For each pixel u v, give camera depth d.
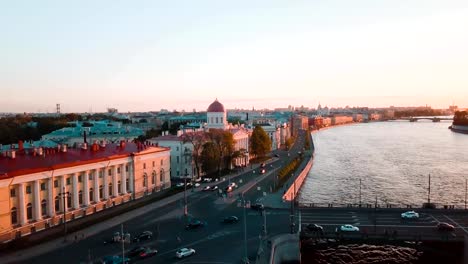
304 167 186.12
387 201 139.88
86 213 105.12
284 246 81.06
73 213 101.44
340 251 95.06
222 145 175.62
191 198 122.75
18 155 98.12
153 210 109.31
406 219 98.00
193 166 159.00
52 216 95.25
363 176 189.25
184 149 162.25
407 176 188.62
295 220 97.62
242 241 83.62
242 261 72.56
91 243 83.50
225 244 82.00
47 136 198.25
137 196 124.31
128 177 121.56
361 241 83.81
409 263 87.94
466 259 80.19
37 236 88.00
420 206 116.81
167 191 133.12
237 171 175.62
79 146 118.62
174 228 93.25
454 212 103.56
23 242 81.50
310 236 84.69
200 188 137.62
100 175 110.94
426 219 97.88
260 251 76.50
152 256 76.00
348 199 143.50
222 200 119.88
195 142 161.25
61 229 92.69
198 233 89.38
